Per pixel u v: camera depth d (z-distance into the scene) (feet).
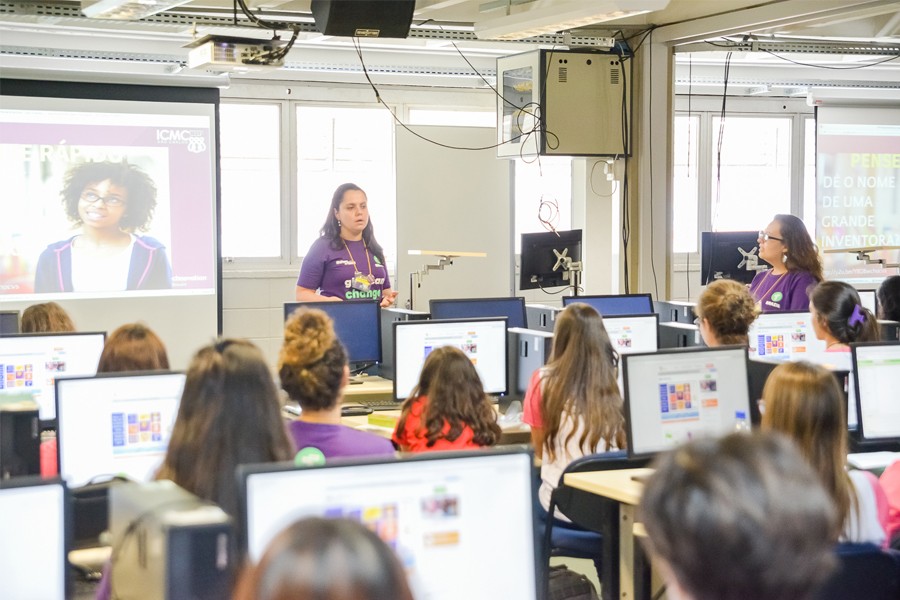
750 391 11.02
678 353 10.73
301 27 19.93
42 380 13.12
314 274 18.37
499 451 5.48
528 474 5.53
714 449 2.95
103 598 5.22
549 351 15.37
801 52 24.40
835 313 13.43
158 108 23.71
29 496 5.10
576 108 22.21
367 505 5.22
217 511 4.16
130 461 9.64
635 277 23.09
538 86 21.91
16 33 22.35
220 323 24.36
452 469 5.39
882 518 8.05
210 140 24.16
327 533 2.61
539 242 22.03
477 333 15.75
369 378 17.83
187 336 24.13
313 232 27.20
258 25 17.22
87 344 13.32
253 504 5.03
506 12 19.10
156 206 23.76
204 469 6.39
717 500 2.80
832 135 30.04
